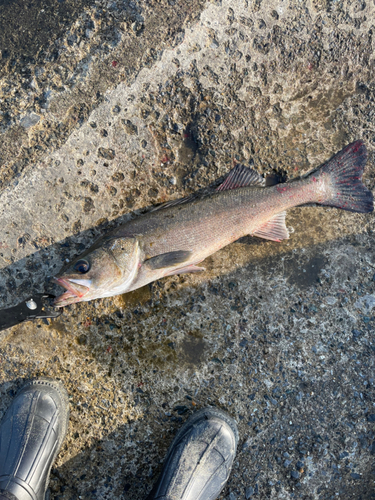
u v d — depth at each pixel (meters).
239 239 0.84
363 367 0.82
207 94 0.79
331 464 0.80
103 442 0.78
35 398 0.76
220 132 0.81
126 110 0.77
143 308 0.81
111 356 0.80
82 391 0.79
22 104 0.76
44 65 0.77
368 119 0.85
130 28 0.77
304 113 0.84
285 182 0.82
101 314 0.80
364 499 0.80
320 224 0.85
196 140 0.81
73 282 0.71
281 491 0.79
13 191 0.76
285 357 0.82
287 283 0.83
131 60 0.77
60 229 0.78
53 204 0.77
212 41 0.78
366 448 0.81
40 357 0.79
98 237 0.79
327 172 0.81
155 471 0.78
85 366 0.79
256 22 0.79
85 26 0.77
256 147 0.83
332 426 0.81
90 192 0.78
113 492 0.77
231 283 0.82
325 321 0.83
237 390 0.80
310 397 0.81
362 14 0.82
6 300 0.78
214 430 0.77
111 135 0.78
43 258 0.78
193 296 0.82
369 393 0.82
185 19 0.77
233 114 0.81
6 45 0.79
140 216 0.76
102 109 0.77
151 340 0.80
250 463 0.79
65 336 0.79
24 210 0.77
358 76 0.85
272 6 0.79
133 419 0.79
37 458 0.74
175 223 0.75
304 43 0.82
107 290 0.74
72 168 0.77
